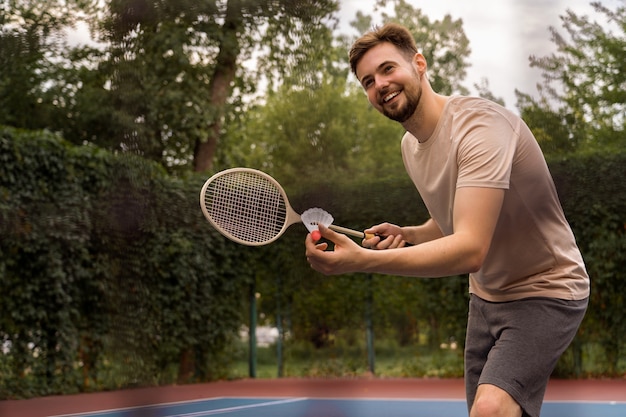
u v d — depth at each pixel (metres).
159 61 14.73
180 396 9.62
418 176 2.95
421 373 11.77
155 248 10.52
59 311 9.22
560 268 2.81
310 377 12.26
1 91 13.85
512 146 2.55
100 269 9.66
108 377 10.01
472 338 3.05
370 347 12.02
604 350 10.47
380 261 2.34
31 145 8.88
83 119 14.21
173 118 14.99
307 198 11.80
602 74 14.70
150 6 14.22
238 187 2.79
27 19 13.93
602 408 7.67
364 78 2.79
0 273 8.63
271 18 15.33
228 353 12.05
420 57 2.81
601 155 10.14
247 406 8.41
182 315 11.02
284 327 12.47
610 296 10.21
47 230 8.97
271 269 12.17
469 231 2.41
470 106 2.66
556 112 13.85
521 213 2.72
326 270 2.38
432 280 11.38
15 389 8.95
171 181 10.90
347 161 21.19
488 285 2.90
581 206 10.20
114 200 9.90
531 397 2.66
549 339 2.71
